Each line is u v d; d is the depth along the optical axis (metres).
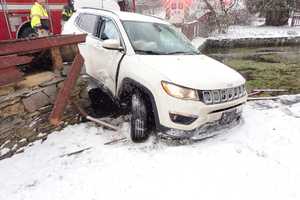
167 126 3.57
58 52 4.02
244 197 2.80
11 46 3.18
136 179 3.06
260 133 4.14
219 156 3.48
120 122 4.60
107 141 3.95
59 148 3.71
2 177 3.04
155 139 3.92
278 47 16.05
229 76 3.90
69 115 4.30
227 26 19.42
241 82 3.98
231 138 3.94
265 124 4.44
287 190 2.90
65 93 3.76
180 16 13.99
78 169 3.25
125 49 4.27
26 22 7.67
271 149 3.70
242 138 3.95
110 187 2.94
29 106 3.61
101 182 3.02
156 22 5.10
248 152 3.60
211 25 18.95
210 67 4.08
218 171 3.20
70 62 4.36
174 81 3.48
